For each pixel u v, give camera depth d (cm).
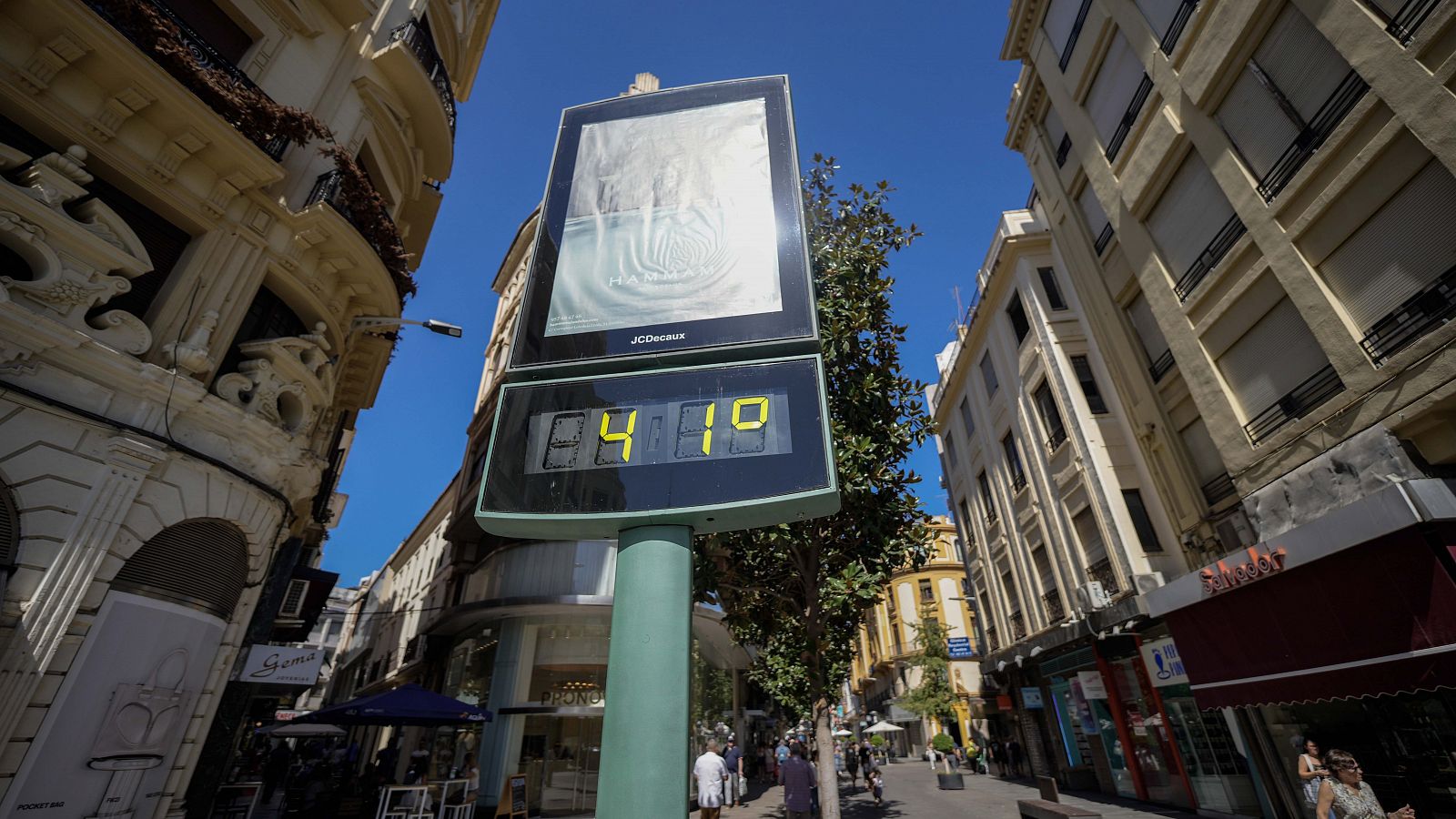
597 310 457
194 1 927
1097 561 1498
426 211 1506
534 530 379
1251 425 993
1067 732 1725
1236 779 1091
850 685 5866
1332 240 845
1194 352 1094
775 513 358
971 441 2436
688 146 537
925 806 1564
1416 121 724
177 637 772
